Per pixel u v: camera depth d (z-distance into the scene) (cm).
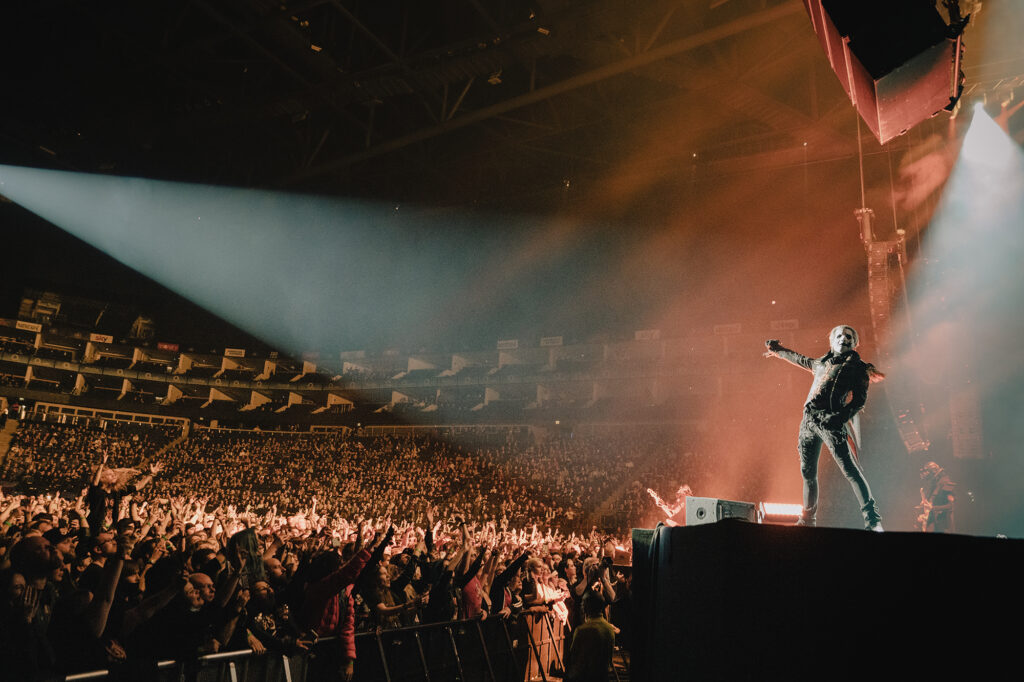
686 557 361
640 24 2484
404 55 2730
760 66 2555
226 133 3700
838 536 253
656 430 4262
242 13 2591
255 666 522
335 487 4003
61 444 4388
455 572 859
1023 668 198
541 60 3058
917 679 219
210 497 3772
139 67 2967
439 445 4697
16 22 2792
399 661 675
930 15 464
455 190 4475
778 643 265
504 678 878
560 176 4244
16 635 433
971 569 216
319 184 4328
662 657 397
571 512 3469
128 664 441
